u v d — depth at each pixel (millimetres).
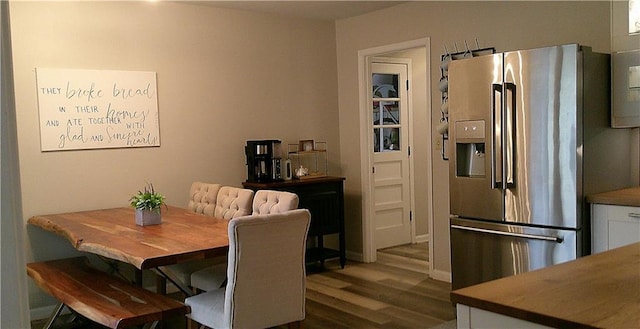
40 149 4098
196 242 2924
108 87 4383
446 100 4719
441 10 4746
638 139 3648
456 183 3857
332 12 5355
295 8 5125
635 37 3430
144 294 3059
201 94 4906
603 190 3428
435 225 4918
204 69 4914
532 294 1295
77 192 4270
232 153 5125
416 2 4957
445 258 4852
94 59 4320
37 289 4094
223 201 4031
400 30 5137
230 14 5074
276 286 2822
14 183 1098
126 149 4496
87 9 4277
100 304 2834
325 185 5270
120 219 3777
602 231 3236
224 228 3357
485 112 3648
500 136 3539
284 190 4938
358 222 5727
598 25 3672
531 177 3426
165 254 2645
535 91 3381
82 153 4285
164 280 3930
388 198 6246
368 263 5586
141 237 3084
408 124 6391
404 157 6363
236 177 5164
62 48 4172
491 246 3668
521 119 3455
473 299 1280
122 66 4453
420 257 5773
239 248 2641
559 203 3301
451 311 3984
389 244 6281
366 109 5621
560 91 3270
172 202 4758
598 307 1181
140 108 4551
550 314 1143
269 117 5371
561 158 3281
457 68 3809
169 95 4715
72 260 3988
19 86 3998
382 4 5066
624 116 3398
